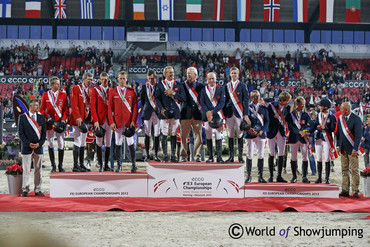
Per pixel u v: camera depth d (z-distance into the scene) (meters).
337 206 7.36
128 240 4.86
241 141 8.56
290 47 41.50
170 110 8.30
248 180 8.64
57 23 40.91
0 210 6.91
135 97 8.55
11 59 38.62
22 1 39.16
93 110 8.41
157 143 9.30
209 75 8.22
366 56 42.41
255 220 6.28
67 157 18.97
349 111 8.42
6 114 31.77
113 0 32.88
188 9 32.84
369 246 4.70
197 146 8.55
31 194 8.55
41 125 8.23
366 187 8.45
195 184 8.05
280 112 8.71
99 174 8.04
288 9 40.88
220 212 6.98
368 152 11.18
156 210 7.04
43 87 35.44
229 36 42.41
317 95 36.47
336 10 41.28
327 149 8.90
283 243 4.82
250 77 36.97
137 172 8.31
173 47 40.72
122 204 7.28
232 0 39.88
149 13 40.41
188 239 4.95
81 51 39.50
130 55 40.38
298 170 12.99
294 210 7.19
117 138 8.49
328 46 41.84
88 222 5.99
